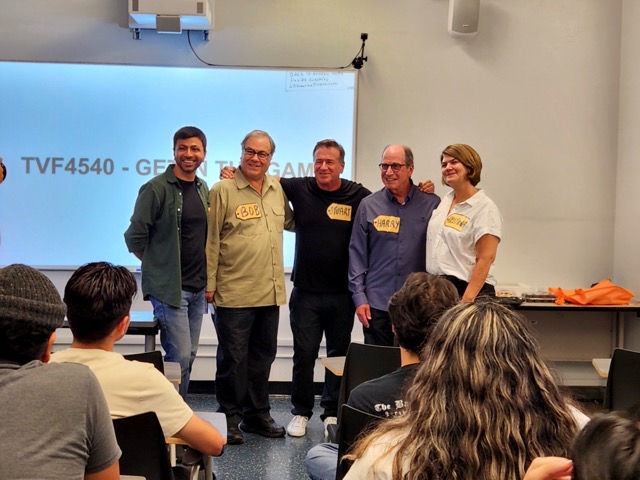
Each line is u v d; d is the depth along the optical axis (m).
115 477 1.44
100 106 4.92
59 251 4.93
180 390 3.87
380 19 4.99
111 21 4.90
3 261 4.90
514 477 1.12
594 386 5.20
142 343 4.99
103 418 1.41
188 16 4.64
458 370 1.21
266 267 3.98
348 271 4.05
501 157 5.09
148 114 4.94
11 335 1.37
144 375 1.92
